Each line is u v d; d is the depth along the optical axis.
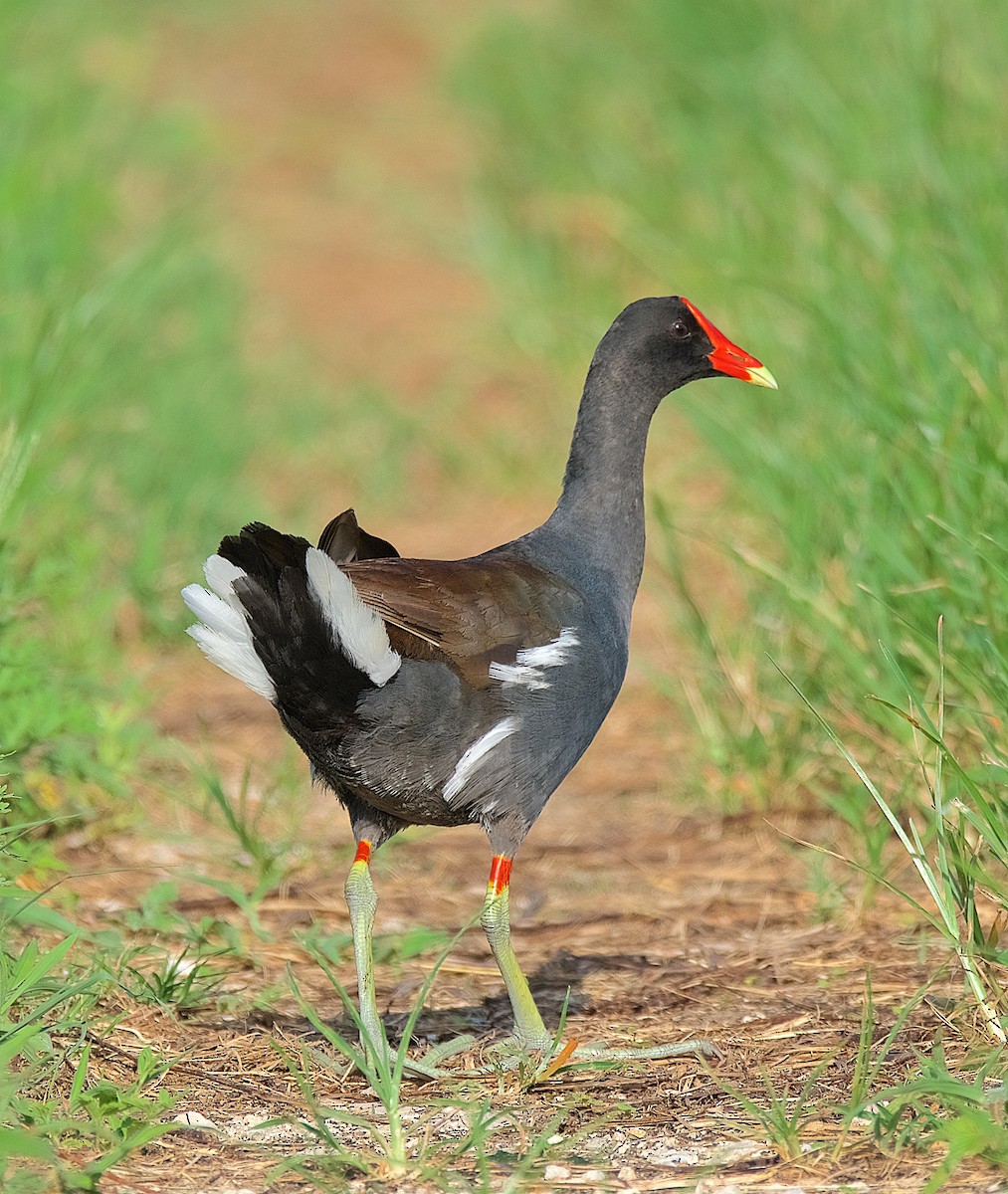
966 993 7.88
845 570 10.83
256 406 19.25
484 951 9.30
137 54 29.70
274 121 31.41
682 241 18.48
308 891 10.05
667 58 23.52
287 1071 7.62
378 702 7.50
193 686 13.55
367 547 8.39
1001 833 7.89
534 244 22.56
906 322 11.96
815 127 16.42
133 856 10.34
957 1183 6.26
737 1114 7.05
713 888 10.08
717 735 11.47
